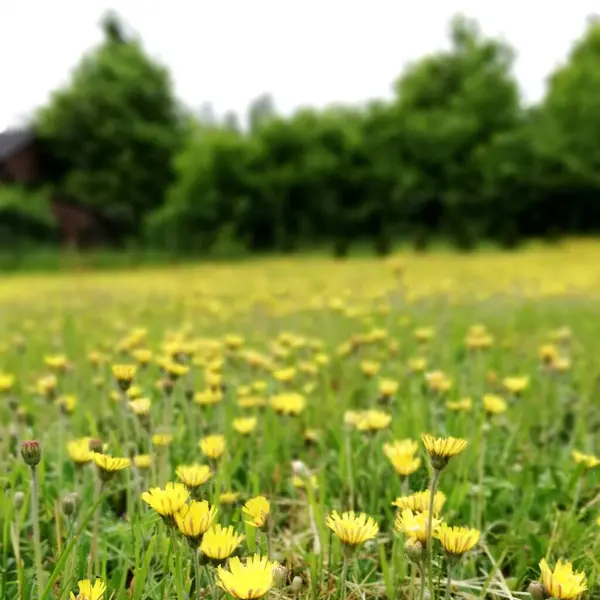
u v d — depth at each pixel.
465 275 11.41
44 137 42.84
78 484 1.72
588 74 39.41
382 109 45.28
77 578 1.28
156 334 4.77
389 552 1.56
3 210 30.69
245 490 1.85
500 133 42.03
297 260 27.38
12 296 11.01
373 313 4.62
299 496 1.90
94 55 45.69
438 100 47.12
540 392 2.92
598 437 2.32
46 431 2.41
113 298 9.41
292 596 1.31
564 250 26.80
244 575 0.92
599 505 1.72
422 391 2.88
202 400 2.11
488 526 1.60
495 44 46.50
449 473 1.83
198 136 42.28
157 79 45.56
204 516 1.04
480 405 2.38
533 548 1.49
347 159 43.06
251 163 41.50
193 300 6.89
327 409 2.56
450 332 4.17
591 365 3.41
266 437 2.13
